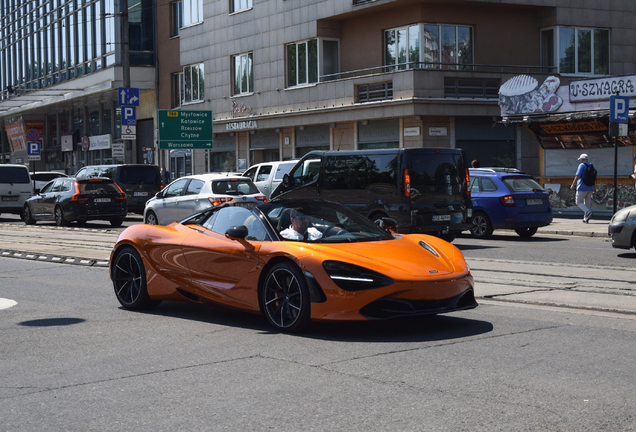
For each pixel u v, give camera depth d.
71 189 23.67
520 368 5.62
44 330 7.44
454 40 29.67
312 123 32.06
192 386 5.25
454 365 5.73
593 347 6.32
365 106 29.39
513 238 18.23
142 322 7.84
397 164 14.58
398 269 6.76
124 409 4.74
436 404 4.73
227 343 6.68
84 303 9.18
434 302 6.82
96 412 4.68
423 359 5.94
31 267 13.24
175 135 34.06
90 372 5.71
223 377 5.49
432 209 14.73
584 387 5.09
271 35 34.72
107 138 48.66
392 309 6.66
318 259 6.81
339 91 30.78
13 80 61.69
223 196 18.56
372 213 14.98
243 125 36.31
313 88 32.16
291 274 6.96
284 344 6.59
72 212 23.47
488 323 7.44
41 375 5.65
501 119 29.17
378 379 5.35
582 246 15.82
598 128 24.59
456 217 15.09
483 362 5.82
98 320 7.98
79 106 52.75
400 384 5.21
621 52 31.53
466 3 29.33
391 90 28.98
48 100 50.81
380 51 30.66
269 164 22.84
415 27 29.39
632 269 11.72
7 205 27.52
